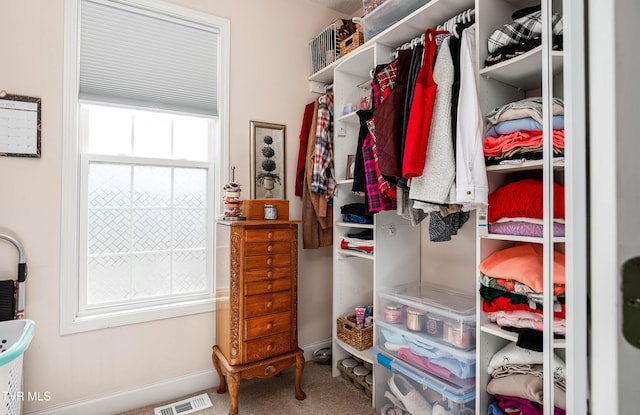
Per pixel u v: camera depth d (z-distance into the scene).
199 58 2.30
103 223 2.06
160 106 2.15
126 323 2.02
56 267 1.85
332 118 2.54
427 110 1.47
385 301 2.00
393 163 1.57
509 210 1.40
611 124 0.36
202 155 2.38
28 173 1.79
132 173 2.14
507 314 1.42
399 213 1.77
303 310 2.67
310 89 2.73
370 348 2.11
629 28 0.35
